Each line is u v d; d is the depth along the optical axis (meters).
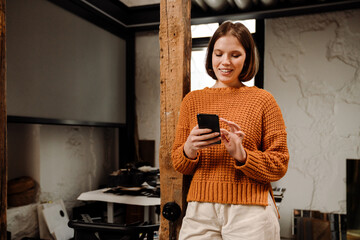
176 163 1.11
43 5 2.61
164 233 1.36
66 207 3.35
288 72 3.24
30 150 3.03
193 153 1.05
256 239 0.97
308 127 3.16
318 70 3.15
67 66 2.91
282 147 1.03
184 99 1.23
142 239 1.60
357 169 2.98
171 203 1.32
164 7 1.38
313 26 3.17
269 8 3.22
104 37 3.50
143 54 3.97
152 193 2.74
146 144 3.94
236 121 1.08
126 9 3.80
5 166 1.50
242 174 1.04
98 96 3.40
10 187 2.76
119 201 2.66
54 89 2.74
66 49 2.89
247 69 1.16
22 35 2.39
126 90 3.96
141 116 3.98
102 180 3.96
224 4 3.20
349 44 3.06
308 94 3.18
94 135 3.83
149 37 3.94
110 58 3.63
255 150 1.04
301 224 3.01
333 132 3.08
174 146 1.17
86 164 3.67
